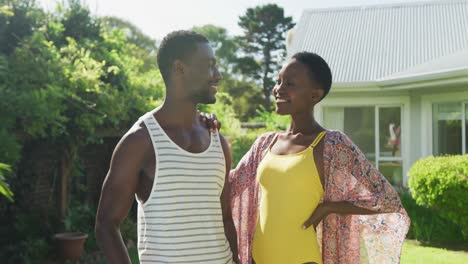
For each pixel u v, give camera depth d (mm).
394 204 2379
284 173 2424
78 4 9422
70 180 7965
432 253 7281
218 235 2133
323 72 2500
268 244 2408
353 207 2363
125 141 2006
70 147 7648
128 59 9875
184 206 2020
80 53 7926
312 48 11766
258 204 2607
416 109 9797
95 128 7883
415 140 9812
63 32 9180
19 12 7840
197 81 2088
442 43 11008
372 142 10188
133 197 2037
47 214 7621
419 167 7934
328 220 2500
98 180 9656
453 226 8141
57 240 7035
